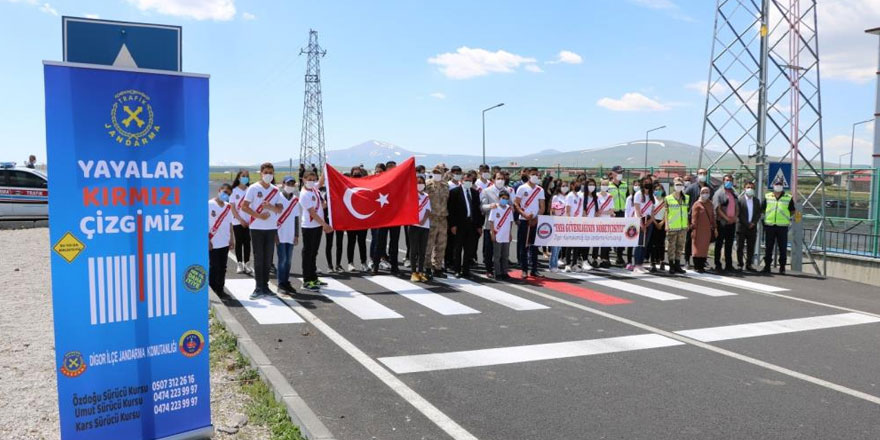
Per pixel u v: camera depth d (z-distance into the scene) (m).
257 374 5.64
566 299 9.79
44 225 20.02
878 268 14.71
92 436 3.50
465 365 6.23
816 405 5.27
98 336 3.46
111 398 3.54
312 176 10.02
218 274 9.27
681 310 9.15
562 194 13.45
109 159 3.41
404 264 13.27
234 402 4.92
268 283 10.40
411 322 8.03
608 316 8.62
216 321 7.52
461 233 11.53
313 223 9.91
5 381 5.24
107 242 3.44
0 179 18.47
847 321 8.63
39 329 6.95
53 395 4.95
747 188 13.32
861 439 4.58
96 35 3.45
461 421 4.80
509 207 11.34
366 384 5.61
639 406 5.18
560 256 14.74
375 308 8.81
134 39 3.55
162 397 3.73
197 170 3.72
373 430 4.59
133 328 3.58
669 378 5.94
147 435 3.70
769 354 6.85
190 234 3.73
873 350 7.11
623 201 14.95
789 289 11.27
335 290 10.12
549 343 7.14
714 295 10.48
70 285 3.35
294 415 4.66
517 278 11.77
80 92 3.29
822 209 14.57
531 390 5.53
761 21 14.65
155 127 3.54
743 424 4.82
